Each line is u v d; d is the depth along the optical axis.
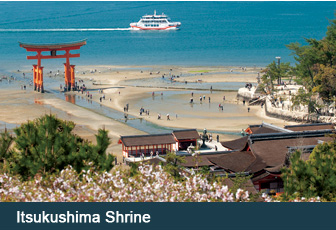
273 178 70.12
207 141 143.00
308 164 49.16
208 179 51.66
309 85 188.50
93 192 36.81
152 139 131.12
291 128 122.94
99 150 52.94
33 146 51.59
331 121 163.00
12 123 168.25
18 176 47.06
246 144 79.25
